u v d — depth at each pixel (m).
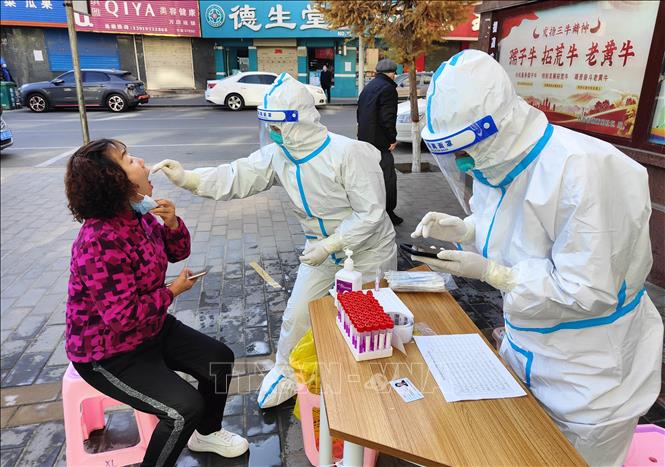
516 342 1.72
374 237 2.38
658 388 1.64
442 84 1.48
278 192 6.74
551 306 1.45
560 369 1.57
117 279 1.66
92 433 2.41
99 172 1.61
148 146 9.32
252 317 3.46
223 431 2.26
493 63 1.44
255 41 18.77
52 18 16.97
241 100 15.18
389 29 5.94
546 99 4.55
